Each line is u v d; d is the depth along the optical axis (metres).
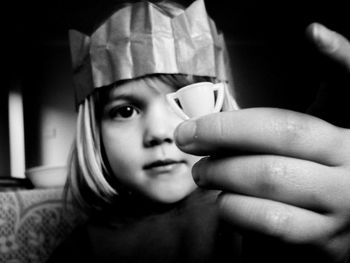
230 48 0.97
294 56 0.93
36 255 0.34
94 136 0.29
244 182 0.10
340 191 0.10
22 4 0.83
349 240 0.11
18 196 0.34
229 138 0.10
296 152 0.10
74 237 0.31
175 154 0.24
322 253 0.11
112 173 0.30
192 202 0.27
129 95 0.25
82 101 0.28
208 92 0.14
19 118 0.82
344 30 0.84
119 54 0.24
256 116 0.10
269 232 0.10
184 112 0.14
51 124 0.90
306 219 0.10
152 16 0.24
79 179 0.33
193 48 0.24
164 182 0.25
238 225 0.10
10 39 0.85
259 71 0.97
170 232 0.27
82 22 0.90
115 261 0.27
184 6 0.32
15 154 0.80
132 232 0.28
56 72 0.92
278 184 0.10
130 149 0.25
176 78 0.24
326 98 0.10
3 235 0.33
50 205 0.36
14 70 0.84
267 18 0.93
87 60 0.26
